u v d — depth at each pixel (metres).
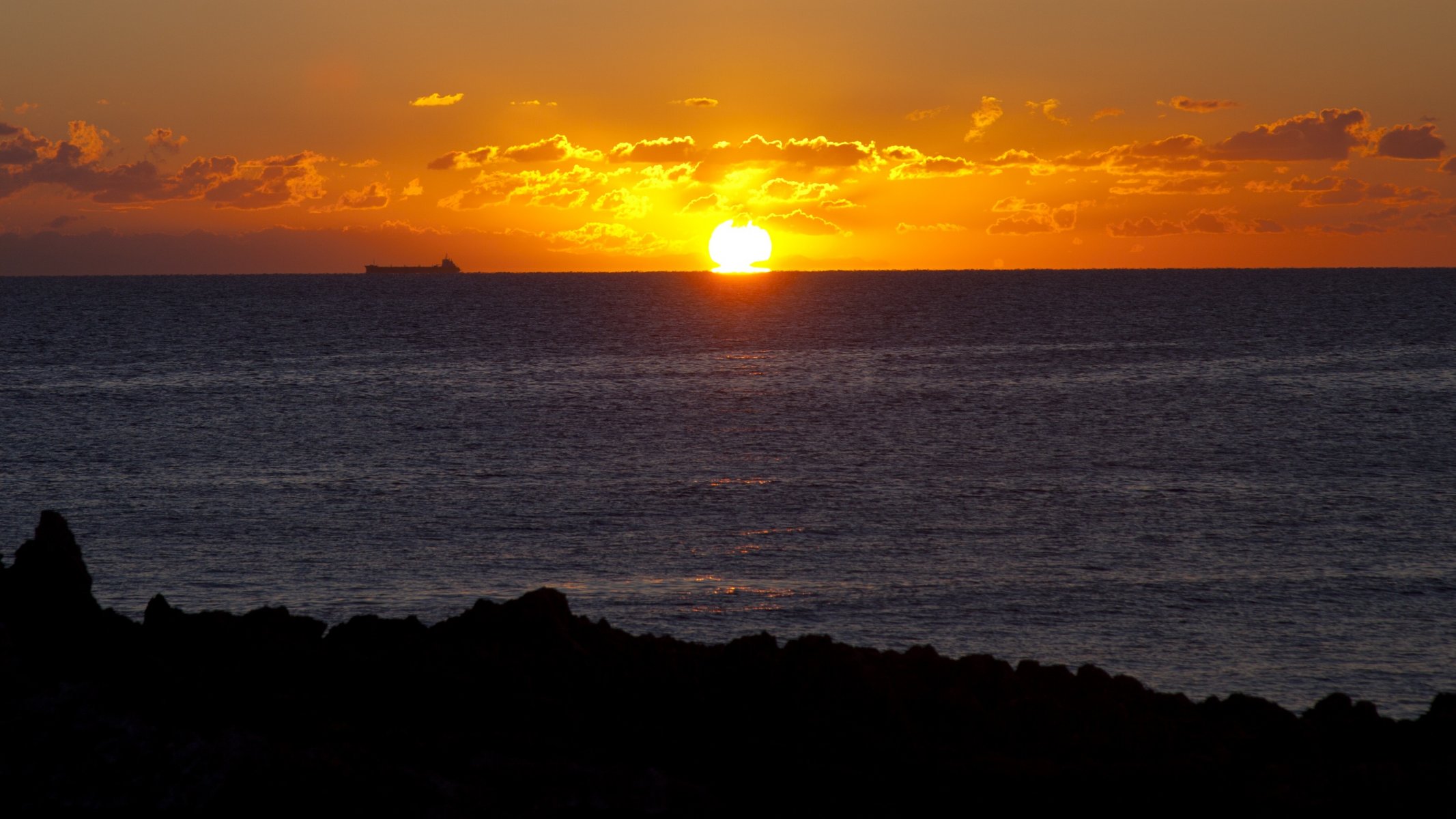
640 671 34.25
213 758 25.98
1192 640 61.72
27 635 33.00
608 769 28.00
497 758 28.05
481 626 36.53
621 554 79.88
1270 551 80.31
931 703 33.22
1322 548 81.38
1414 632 63.06
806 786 28.70
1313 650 60.12
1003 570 75.31
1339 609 67.19
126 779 25.80
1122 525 88.62
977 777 29.11
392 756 28.28
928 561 77.69
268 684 32.88
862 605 67.56
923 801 28.52
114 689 29.81
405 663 33.44
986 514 92.69
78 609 34.91
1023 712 33.06
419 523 89.88
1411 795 27.88
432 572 75.44
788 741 30.78
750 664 33.62
